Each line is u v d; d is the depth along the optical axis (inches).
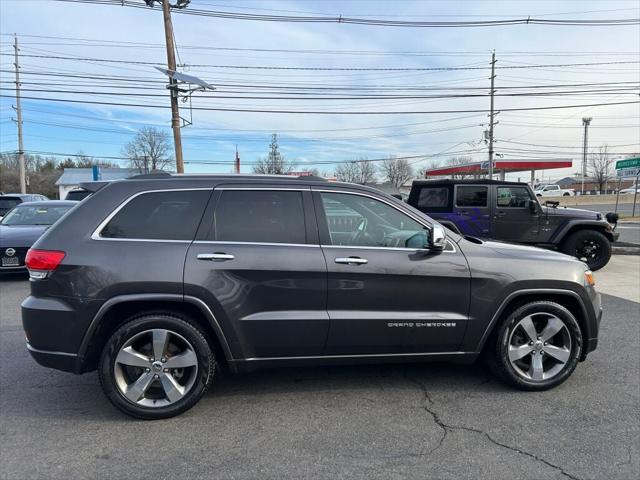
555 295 157.4
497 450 120.3
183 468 112.7
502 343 152.3
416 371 173.0
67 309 130.3
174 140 792.9
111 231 135.7
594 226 381.1
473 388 158.2
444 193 386.9
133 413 134.4
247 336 137.3
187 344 135.6
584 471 111.3
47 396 153.2
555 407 144.3
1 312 264.1
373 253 142.9
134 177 144.6
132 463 114.8
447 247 149.0
